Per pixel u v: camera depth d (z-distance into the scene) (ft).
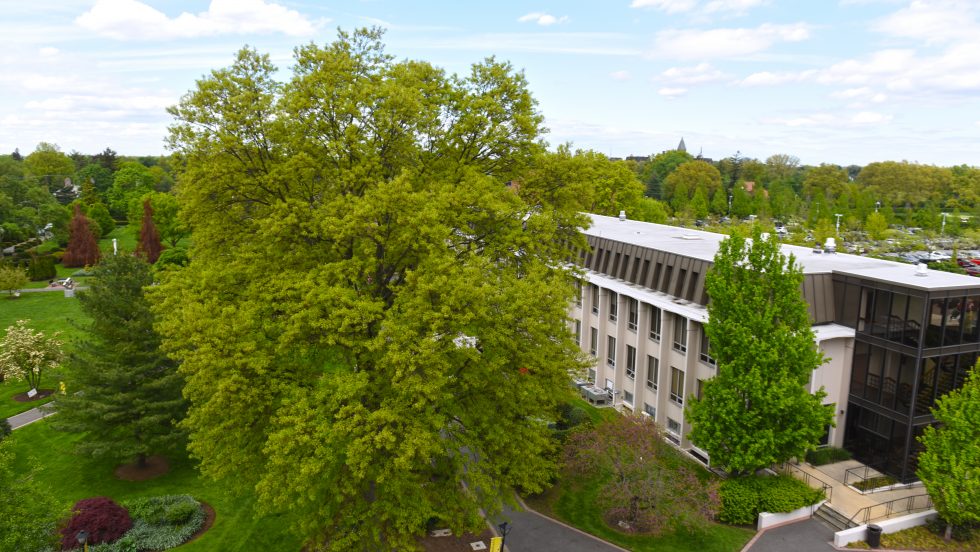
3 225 298.15
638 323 122.93
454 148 88.28
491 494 67.56
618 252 135.03
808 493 91.81
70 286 242.37
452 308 64.28
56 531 75.66
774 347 86.84
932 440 86.58
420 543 84.53
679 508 83.61
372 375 69.82
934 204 367.45
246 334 69.15
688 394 112.06
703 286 110.52
